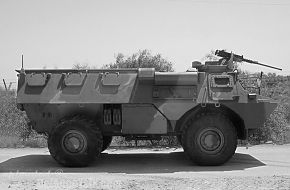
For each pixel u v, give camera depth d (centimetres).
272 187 749
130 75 1007
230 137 986
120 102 995
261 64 1114
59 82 1010
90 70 1014
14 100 1622
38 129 1039
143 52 2042
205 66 1027
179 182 808
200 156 988
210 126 985
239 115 1004
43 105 1019
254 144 1433
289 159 1112
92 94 999
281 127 1512
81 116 1016
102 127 1034
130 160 1116
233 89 1003
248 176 875
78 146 984
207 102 996
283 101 1811
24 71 1019
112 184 790
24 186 779
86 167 1010
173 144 1398
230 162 1063
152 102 998
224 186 759
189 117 1015
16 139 1440
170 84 997
